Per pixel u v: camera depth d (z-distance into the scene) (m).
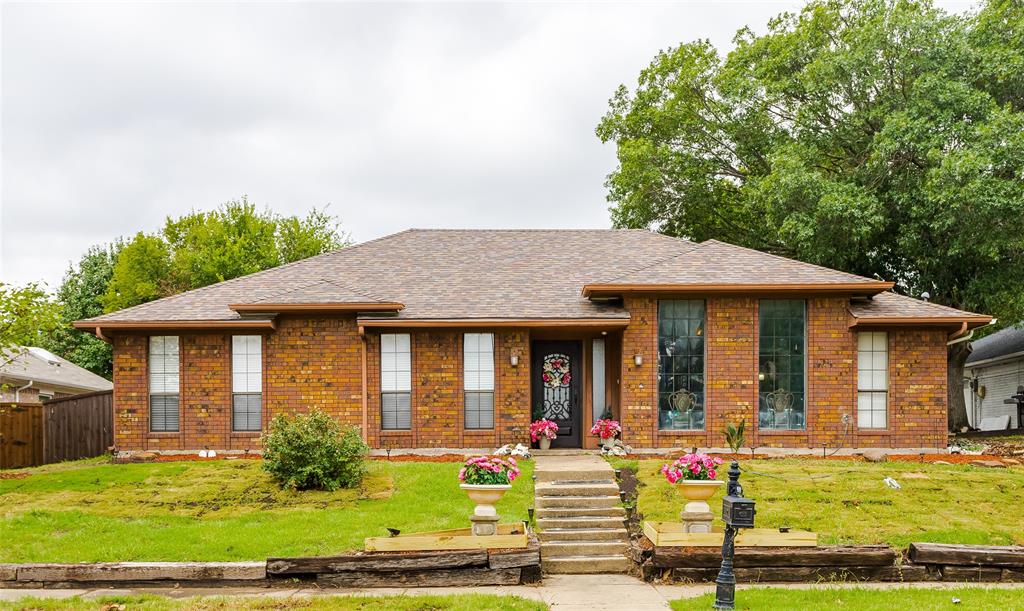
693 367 20.23
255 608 10.32
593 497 15.48
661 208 34.31
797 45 30.22
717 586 10.34
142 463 18.97
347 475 16.67
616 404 21.17
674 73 33.84
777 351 20.27
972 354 37.25
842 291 19.89
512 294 21.48
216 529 13.97
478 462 12.85
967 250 26.25
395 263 23.62
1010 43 26.83
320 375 20.52
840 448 20.02
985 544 13.12
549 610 10.38
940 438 20.12
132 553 12.76
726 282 19.77
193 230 45.72
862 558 12.11
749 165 33.16
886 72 27.61
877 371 20.33
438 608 10.36
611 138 35.28
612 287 19.73
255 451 20.30
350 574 11.88
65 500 15.85
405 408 20.56
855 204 25.66
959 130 25.17
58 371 31.98
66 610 10.28
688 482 12.81
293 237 48.56
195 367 20.52
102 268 48.47
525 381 20.41
